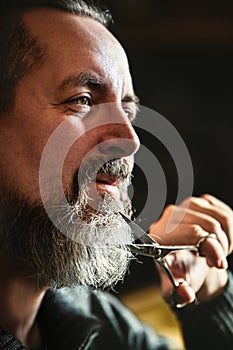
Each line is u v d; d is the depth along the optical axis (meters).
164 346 1.34
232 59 2.45
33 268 0.96
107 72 0.94
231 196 2.36
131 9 2.41
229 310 1.20
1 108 0.93
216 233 1.10
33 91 0.92
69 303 1.19
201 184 2.38
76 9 0.99
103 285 1.00
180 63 2.48
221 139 2.43
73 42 0.94
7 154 0.93
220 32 2.39
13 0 0.97
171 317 1.53
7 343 0.98
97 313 1.29
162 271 1.15
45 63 0.93
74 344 1.13
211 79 2.47
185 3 2.40
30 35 0.94
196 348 1.20
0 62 0.94
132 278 1.75
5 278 1.00
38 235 0.93
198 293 1.18
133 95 1.01
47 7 0.97
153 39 2.43
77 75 0.92
